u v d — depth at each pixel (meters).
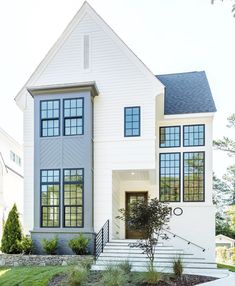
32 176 16.08
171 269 11.52
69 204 15.05
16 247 14.44
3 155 26.05
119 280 9.72
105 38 16.28
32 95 15.90
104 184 15.45
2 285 10.44
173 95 18.94
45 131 15.70
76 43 16.47
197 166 17.25
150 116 15.52
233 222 30.81
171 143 17.69
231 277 11.05
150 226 11.68
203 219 16.70
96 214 15.33
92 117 15.73
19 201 28.55
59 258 13.67
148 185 18.14
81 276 10.22
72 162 15.23
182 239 16.61
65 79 16.33
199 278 10.84
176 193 17.27
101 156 15.66
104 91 16.02
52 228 14.92
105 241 14.76
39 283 10.29
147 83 15.73
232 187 34.81
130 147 15.48
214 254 16.31
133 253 13.66
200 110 17.31
